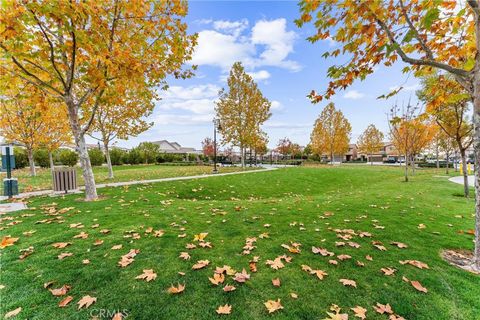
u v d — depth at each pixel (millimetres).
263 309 2520
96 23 6152
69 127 18250
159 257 3598
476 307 2627
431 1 3129
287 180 16656
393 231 4984
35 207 6844
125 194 8969
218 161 56531
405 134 16281
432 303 2678
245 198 11344
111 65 6629
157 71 7652
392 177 20281
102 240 4242
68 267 3301
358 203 7836
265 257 3664
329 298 2717
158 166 38250
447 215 6445
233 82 28656
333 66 3650
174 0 7418
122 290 2803
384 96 4344
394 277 3162
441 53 4176
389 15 3670
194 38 8352
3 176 18000
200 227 5039
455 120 9508
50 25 6527
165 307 2533
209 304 2584
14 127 16359
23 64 7438
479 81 3422
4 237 4379
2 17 5137
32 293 2752
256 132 30594
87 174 7992
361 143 49594
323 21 3541
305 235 4648
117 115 15867
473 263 3545
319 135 41906
